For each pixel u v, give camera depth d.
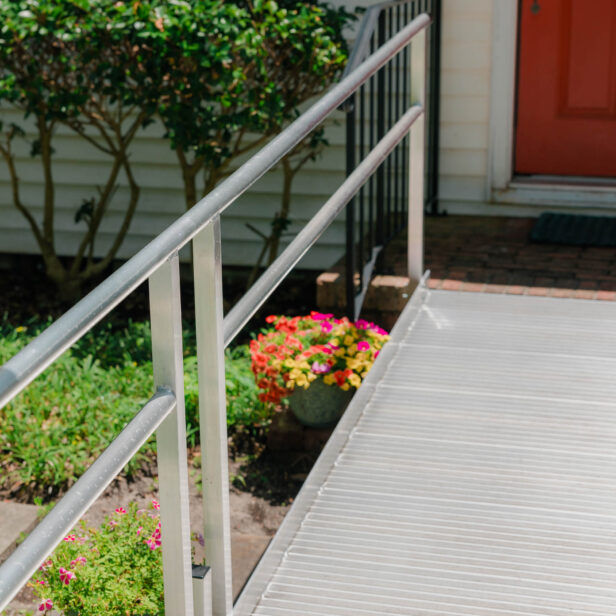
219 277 1.87
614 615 2.12
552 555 2.34
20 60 5.59
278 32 5.30
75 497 1.46
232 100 5.36
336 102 2.67
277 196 6.56
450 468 2.72
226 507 1.98
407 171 6.30
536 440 2.85
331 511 2.53
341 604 2.18
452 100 6.00
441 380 3.23
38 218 7.09
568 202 5.95
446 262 5.18
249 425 4.79
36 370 1.34
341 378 4.24
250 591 2.15
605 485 2.62
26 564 1.34
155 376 1.74
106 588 2.93
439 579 2.26
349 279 4.25
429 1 5.70
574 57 5.91
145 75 5.33
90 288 6.75
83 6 5.07
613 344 3.50
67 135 6.80
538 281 4.87
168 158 6.71
